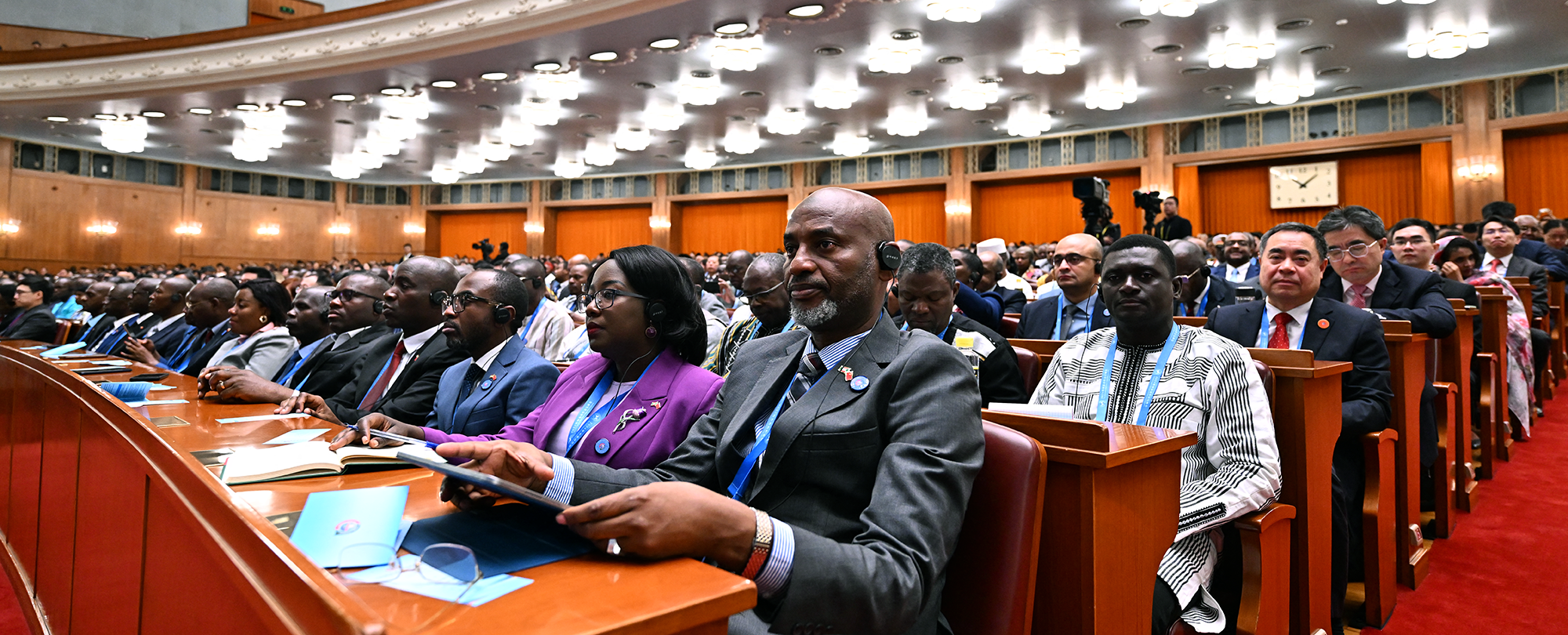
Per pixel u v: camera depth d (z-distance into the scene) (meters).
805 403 1.34
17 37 15.94
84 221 18.55
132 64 12.19
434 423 2.59
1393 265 3.46
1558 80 11.60
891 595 1.04
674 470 1.49
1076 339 2.31
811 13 9.01
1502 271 5.52
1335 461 2.43
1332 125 13.28
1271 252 2.62
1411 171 13.02
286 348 3.62
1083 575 1.35
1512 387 4.38
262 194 20.95
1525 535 3.01
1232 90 12.51
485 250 14.98
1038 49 10.34
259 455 1.45
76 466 2.21
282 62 11.32
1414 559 2.61
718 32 9.52
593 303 1.92
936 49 10.35
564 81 11.55
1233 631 1.92
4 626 2.62
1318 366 2.03
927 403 1.24
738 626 1.24
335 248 21.92
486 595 0.80
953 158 16.80
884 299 1.43
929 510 1.12
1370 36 10.01
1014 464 1.28
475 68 11.06
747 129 15.10
